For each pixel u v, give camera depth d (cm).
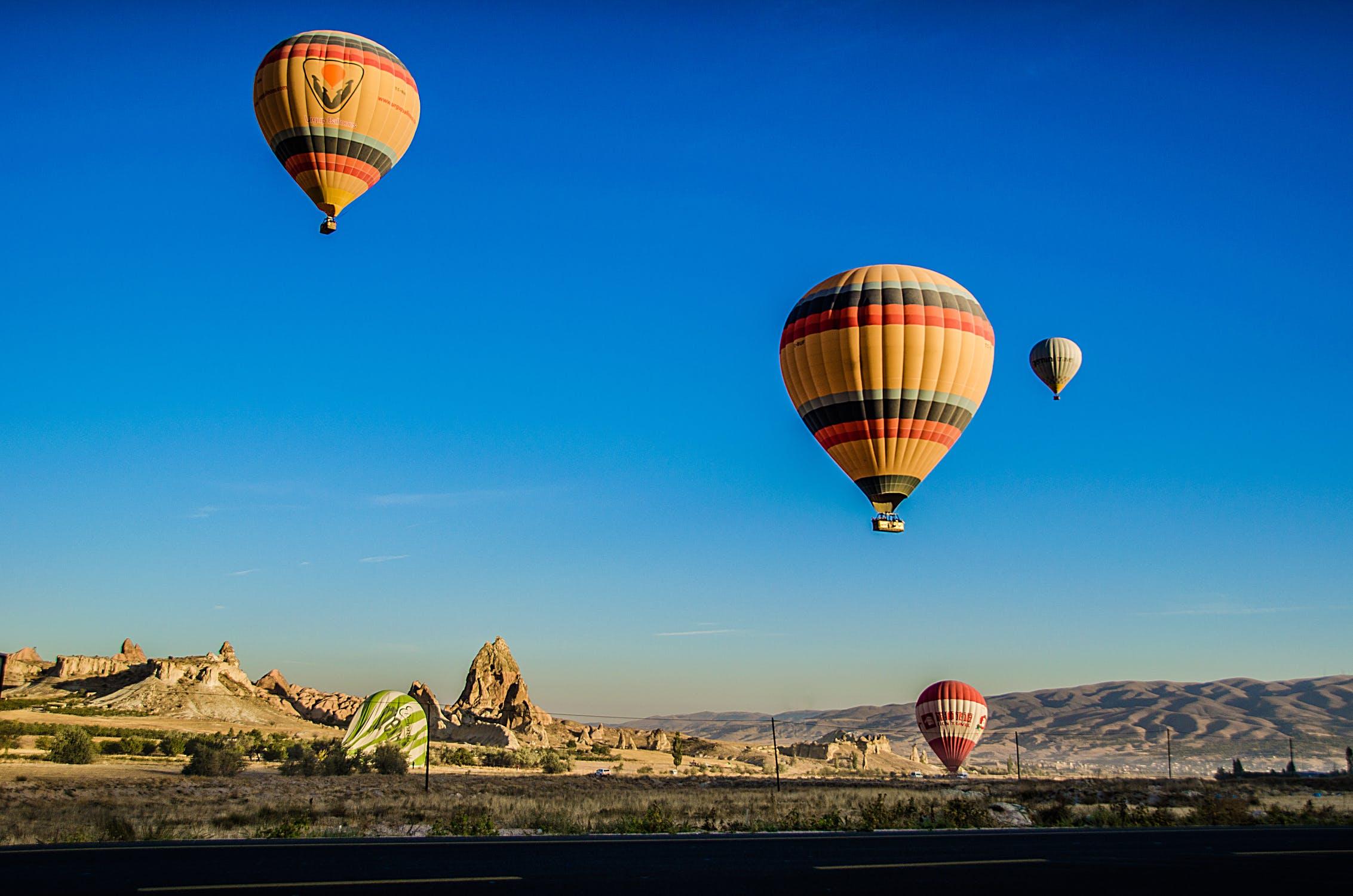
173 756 9944
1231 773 8944
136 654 19338
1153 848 1912
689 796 4872
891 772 15512
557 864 1509
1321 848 1947
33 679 18050
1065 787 5847
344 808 3725
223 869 1420
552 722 18888
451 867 1459
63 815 3209
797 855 1662
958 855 1702
